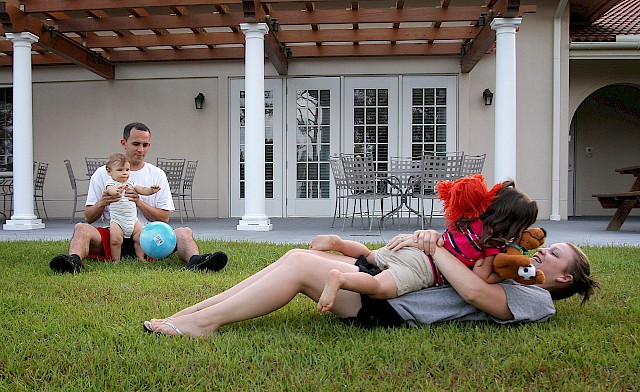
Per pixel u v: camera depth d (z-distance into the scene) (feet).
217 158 34.01
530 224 7.18
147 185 14.48
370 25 33.73
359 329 7.41
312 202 33.55
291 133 33.50
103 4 25.34
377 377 5.81
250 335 7.18
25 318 8.07
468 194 7.18
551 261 7.82
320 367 6.04
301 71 33.27
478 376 5.83
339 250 8.52
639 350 6.49
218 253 12.34
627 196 23.80
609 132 40.63
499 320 7.54
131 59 33.35
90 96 34.60
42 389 5.51
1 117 35.55
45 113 34.88
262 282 7.25
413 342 6.77
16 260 14.32
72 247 13.05
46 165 34.78
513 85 23.62
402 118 32.96
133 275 11.78
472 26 28.96
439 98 32.86
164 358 6.25
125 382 5.65
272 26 26.55
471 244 7.30
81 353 6.49
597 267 12.87
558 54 32.22
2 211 35.47
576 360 6.18
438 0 33.12
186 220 31.48
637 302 9.15
